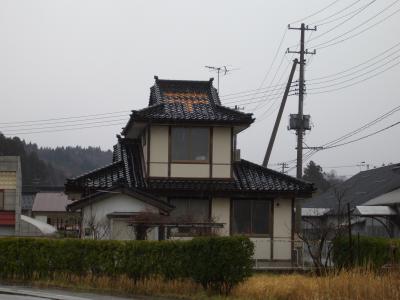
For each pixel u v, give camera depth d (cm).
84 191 2412
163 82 2712
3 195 3045
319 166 6981
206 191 2439
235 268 1445
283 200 2525
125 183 2320
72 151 11781
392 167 4656
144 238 2150
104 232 2216
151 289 1530
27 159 8519
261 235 2486
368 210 3186
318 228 2519
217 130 2512
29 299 1370
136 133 2708
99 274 1652
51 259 1712
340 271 1552
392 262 1501
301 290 1362
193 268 1504
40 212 5769
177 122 2450
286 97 3136
